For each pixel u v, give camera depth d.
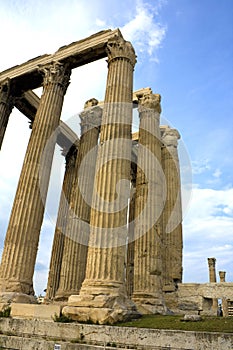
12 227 13.66
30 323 9.38
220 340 6.72
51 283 20.28
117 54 15.27
